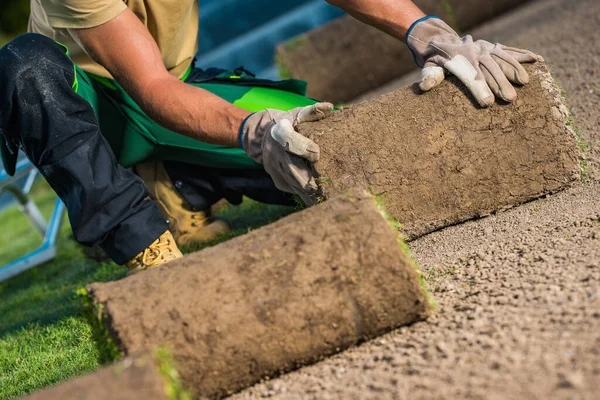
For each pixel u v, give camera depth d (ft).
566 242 10.59
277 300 8.86
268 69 40.57
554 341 7.65
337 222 9.10
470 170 12.53
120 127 15.89
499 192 12.69
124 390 7.09
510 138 12.50
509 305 8.95
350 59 30.91
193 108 12.21
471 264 11.01
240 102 15.93
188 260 9.14
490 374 7.37
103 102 15.72
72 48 15.28
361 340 9.25
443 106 12.32
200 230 17.87
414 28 13.20
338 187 12.10
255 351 8.86
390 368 8.29
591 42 25.80
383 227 9.09
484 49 12.53
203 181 17.22
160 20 15.02
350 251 9.00
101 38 12.54
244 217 19.93
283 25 40.96
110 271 19.21
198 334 8.73
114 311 8.75
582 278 9.02
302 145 11.73
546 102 12.48
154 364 7.38
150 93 12.36
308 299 8.91
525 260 10.37
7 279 23.71
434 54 12.89
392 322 9.19
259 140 12.03
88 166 12.43
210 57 41.04
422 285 9.46
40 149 12.60
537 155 12.59
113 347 8.93
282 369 9.09
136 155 16.07
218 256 9.07
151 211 12.84
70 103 12.56
